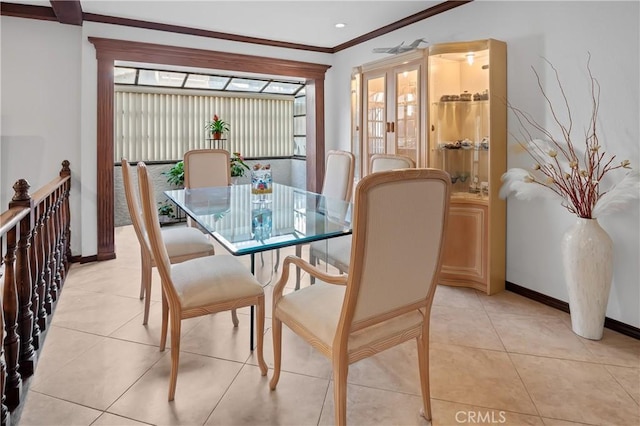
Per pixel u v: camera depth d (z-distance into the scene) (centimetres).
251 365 215
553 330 256
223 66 455
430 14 372
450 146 338
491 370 210
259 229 233
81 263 394
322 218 263
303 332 169
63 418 172
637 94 236
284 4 360
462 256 331
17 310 180
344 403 150
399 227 145
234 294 196
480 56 325
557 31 277
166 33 418
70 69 381
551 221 291
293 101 729
